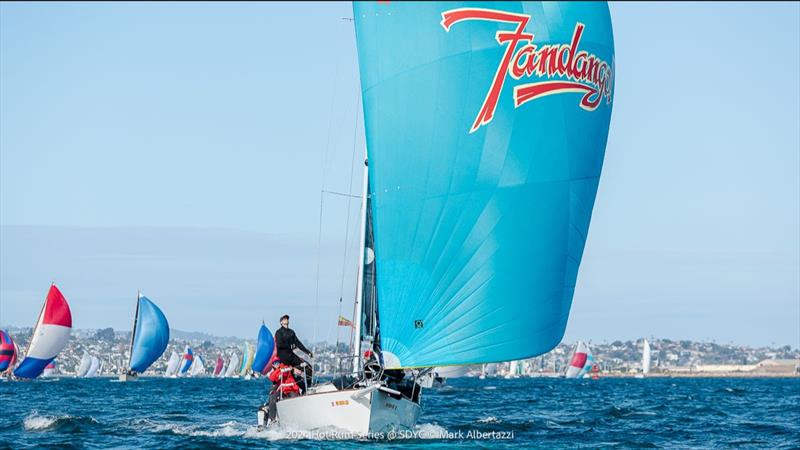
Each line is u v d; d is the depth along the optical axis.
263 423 80.31
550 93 62.03
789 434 91.31
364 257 77.50
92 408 131.25
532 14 61.84
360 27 63.38
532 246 61.94
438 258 61.81
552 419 109.50
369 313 76.38
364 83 63.50
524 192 61.72
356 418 67.81
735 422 109.00
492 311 61.72
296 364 75.56
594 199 65.06
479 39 61.38
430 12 61.69
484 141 61.31
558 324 63.22
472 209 61.41
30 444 73.00
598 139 64.25
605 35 64.06
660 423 106.00
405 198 62.34
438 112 61.62
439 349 61.97
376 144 63.16
